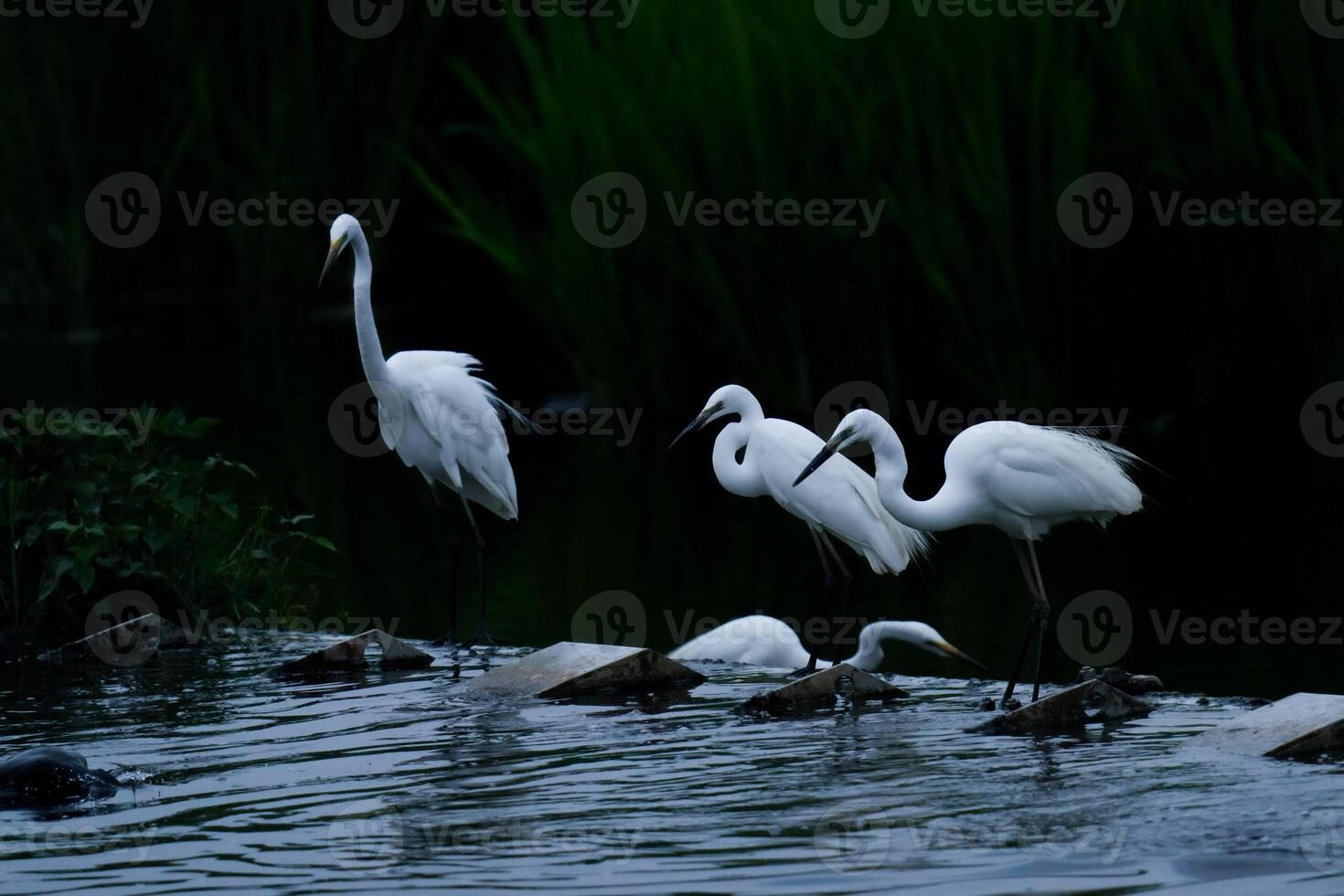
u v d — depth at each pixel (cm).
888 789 616
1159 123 1856
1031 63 1883
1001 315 1897
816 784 626
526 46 2211
